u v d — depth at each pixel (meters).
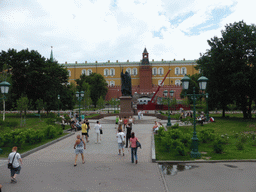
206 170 8.61
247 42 27.88
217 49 29.67
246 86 27.66
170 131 14.62
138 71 100.50
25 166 9.21
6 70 34.94
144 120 28.84
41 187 6.85
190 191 6.58
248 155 10.73
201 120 23.59
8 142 13.24
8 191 6.53
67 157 10.82
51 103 38.81
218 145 11.20
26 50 39.00
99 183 7.20
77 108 67.00
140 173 8.26
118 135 11.19
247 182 7.31
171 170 8.63
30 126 24.05
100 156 10.99
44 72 39.97
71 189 6.69
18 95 37.72
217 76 29.58
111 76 101.81
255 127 19.89
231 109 45.69
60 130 18.20
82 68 103.19
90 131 20.92
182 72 98.31
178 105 55.34
